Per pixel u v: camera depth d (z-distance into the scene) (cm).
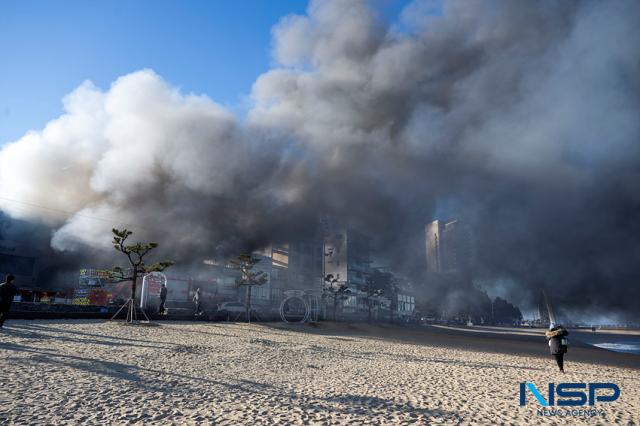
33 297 5156
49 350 1595
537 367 2206
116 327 2805
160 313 4103
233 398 1045
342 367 1788
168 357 1673
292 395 1116
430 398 1165
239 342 2477
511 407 1102
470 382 1520
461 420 934
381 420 899
